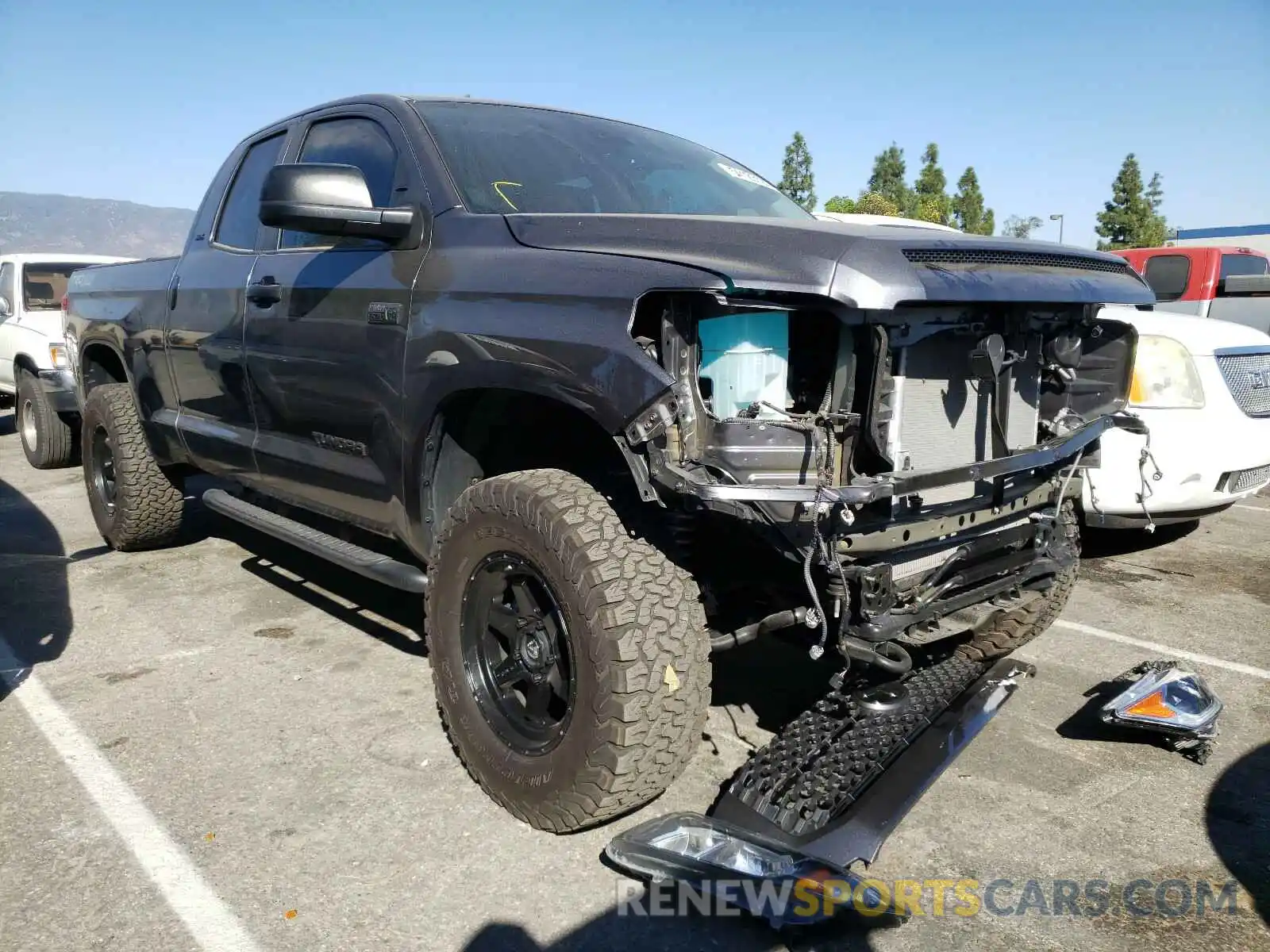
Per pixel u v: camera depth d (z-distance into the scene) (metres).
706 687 2.39
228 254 4.06
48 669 3.68
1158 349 4.70
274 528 3.85
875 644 2.31
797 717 3.09
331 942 2.12
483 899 2.28
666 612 2.32
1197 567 5.35
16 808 2.66
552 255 2.54
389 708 3.34
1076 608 4.62
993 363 2.45
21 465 8.60
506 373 2.49
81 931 2.14
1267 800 2.82
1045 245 2.67
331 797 2.73
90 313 5.30
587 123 3.71
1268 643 4.16
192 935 2.14
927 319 2.33
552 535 2.37
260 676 3.61
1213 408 4.63
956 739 2.74
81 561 5.21
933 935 2.19
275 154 3.95
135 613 4.34
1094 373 3.24
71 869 2.38
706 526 2.44
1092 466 3.06
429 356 2.76
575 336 2.31
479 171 3.08
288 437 3.65
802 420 2.23
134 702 3.38
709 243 2.28
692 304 2.20
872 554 2.34
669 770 2.39
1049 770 3.01
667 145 3.83
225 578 4.88
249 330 3.68
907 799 2.45
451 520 2.71
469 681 2.71
